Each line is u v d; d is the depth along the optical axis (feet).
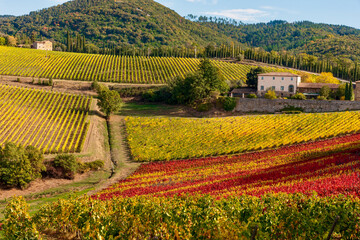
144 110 342.64
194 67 541.34
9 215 87.35
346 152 163.32
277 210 78.59
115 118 311.88
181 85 362.53
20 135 229.66
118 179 177.68
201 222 77.77
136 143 239.30
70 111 302.66
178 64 560.20
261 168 160.45
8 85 369.91
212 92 332.39
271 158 179.63
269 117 268.41
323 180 114.32
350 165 136.46
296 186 109.91
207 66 356.79
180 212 82.28
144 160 208.64
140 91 408.46
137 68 531.91
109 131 273.13
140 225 84.02
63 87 417.28
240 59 622.95
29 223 86.43
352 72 500.33
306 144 203.62
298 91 355.15
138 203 91.66
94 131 258.78
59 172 179.42
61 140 228.84
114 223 83.87
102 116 310.45
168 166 189.98
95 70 508.12
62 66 518.78
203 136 242.58
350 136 204.54
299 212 74.84
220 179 148.36
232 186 131.64
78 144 224.33
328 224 71.77
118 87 425.69
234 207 84.48
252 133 238.48
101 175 187.73
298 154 178.81
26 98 321.52
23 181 163.12
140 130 268.00
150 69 529.04
